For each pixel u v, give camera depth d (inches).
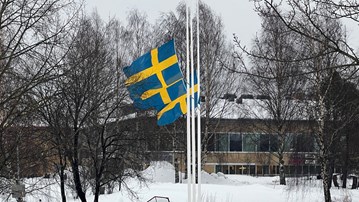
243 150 1845.5
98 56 689.6
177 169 1254.3
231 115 1487.5
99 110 685.3
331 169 913.5
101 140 682.8
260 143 1753.2
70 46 476.7
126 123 715.4
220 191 964.6
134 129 719.1
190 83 513.3
